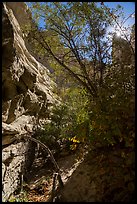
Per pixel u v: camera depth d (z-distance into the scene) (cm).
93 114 543
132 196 445
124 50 678
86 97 780
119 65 614
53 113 1083
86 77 781
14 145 736
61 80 930
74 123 894
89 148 588
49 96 1188
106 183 493
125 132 498
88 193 505
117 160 503
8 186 651
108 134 511
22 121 837
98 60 777
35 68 1126
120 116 508
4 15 602
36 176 838
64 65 849
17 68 711
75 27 848
